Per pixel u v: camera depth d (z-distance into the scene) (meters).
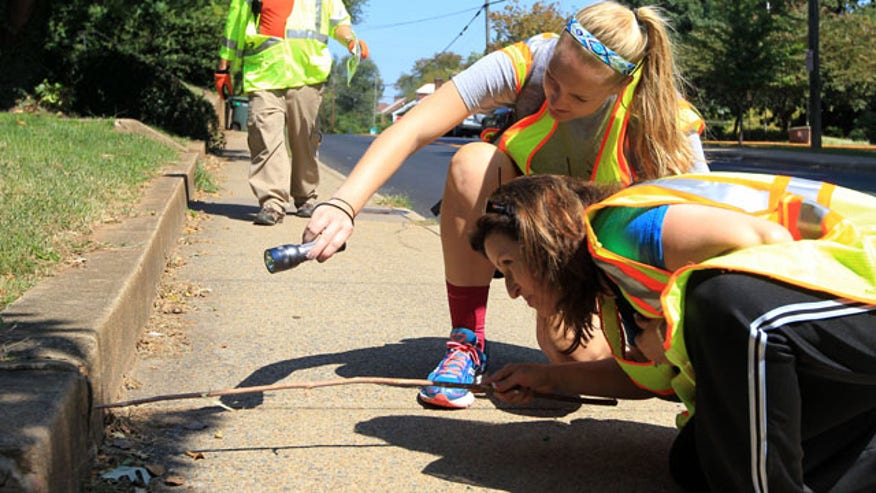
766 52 29.97
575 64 2.60
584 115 2.75
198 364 3.46
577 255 2.30
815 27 25.70
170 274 4.96
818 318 1.94
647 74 2.73
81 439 2.31
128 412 2.92
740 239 2.05
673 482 2.57
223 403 3.06
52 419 2.00
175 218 5.84
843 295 1.96
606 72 2.60
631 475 2.62
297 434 2.83
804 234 2.16
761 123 45.53
